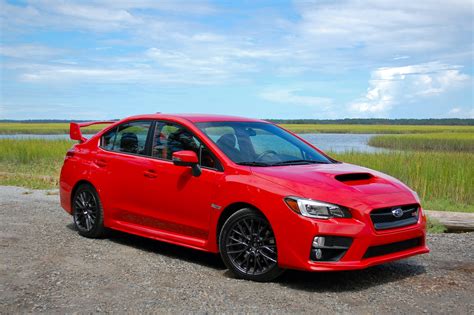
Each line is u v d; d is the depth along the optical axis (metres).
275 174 5.02
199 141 5.68
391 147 43.53
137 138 6.46
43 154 21.62
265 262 4.91
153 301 4.35
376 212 4.73
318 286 4.82
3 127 97.75
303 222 4.60
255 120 6.55
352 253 4.58
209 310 4.13
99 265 5.52
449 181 12.95
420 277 5.16
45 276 5.08
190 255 6.04
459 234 7.40
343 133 102.75
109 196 6.59
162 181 5.89
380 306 4.27
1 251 6.07
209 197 5.36
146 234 6.11
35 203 9.66
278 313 4.07
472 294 4.61
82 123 7.49
